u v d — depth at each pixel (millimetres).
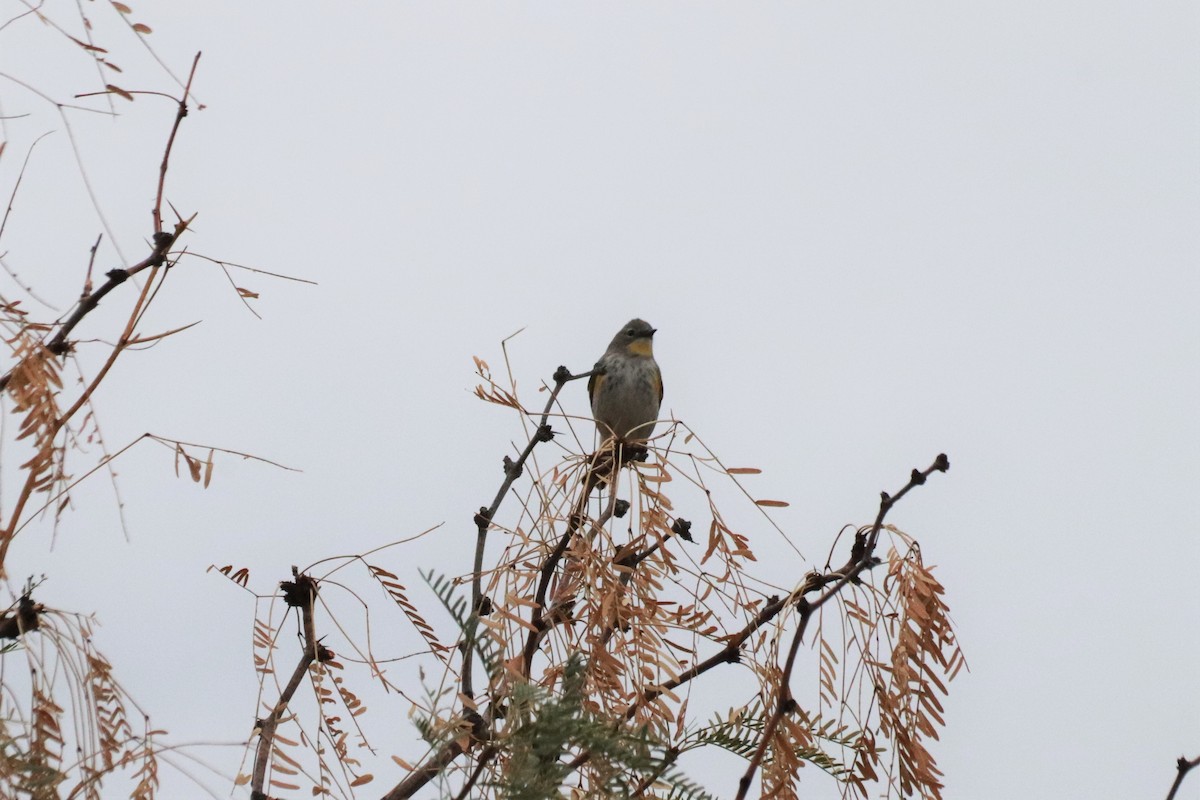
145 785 5668
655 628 6297
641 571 6484
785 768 5926
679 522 7242
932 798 6090
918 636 6270
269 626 6520
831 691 6281
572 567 6582
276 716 6191
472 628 5578
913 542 6555
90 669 5910
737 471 6859
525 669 5883
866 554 6340
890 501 6453
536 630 5879
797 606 6293
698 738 6336
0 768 5422
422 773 6156
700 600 6582
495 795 5137
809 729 6453
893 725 6207
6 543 5707
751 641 6508
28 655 5797
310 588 6617
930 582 6355
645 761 5145
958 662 6285
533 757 5109
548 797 5016
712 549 6684
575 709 5230
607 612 6203
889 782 6168
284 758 5957
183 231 6410
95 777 5613
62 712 5805
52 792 5480
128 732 5922
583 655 6004
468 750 5305
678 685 6391
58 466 5887
